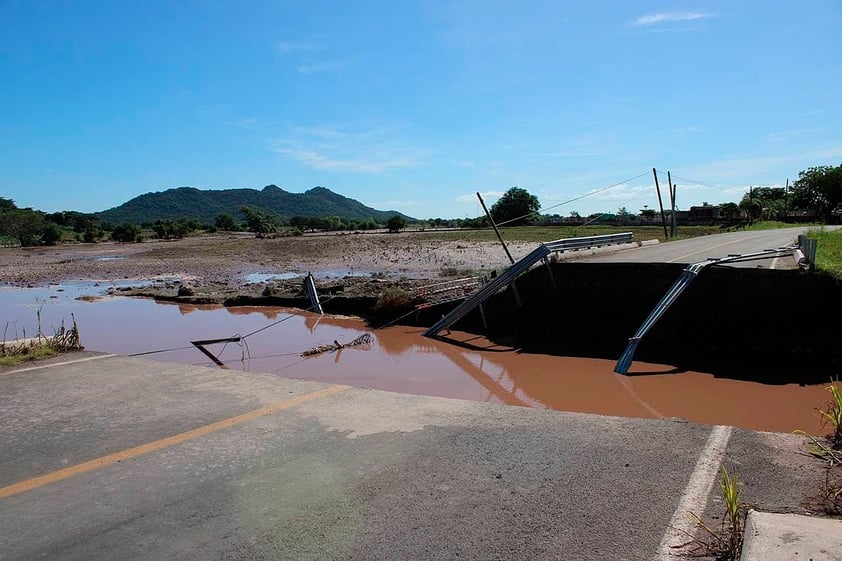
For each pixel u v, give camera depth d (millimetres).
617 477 4008
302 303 22797
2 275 39656
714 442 4520
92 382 6742
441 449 4590
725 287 13750
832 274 12594
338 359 14812
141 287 30797
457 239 57656
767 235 28641
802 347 12766
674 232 34562
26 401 6051
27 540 3438
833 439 4469
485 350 15422
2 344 8281
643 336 13609
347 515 3619
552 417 5273
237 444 4797
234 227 112062
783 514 3330
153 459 4543
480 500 3756
